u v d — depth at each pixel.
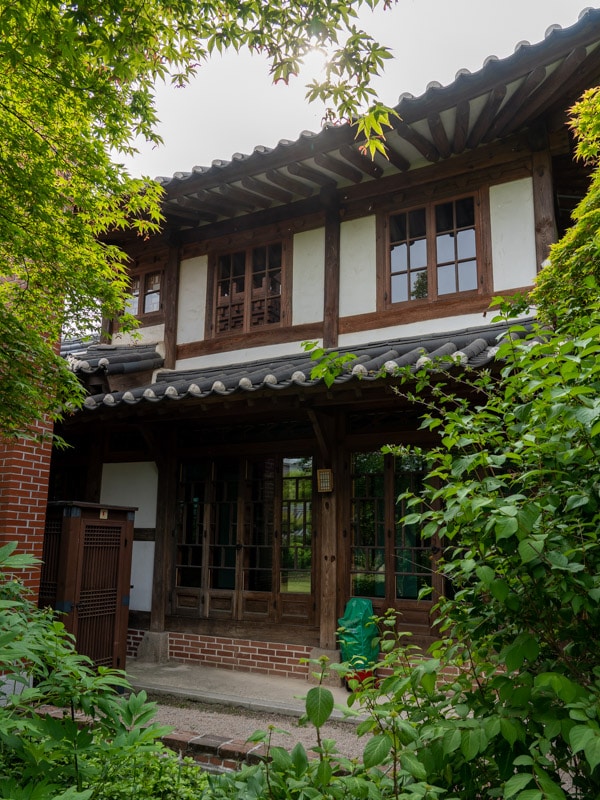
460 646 2.12
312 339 7.38
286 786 1.77
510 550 1.80
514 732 1.63
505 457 1.91
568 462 1.90
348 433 6.80
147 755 2.60
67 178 4.20
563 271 3.93
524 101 5.74
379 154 6.55
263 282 7.95
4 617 2.11
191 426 7.89
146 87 3.42
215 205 7.79
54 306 4.32
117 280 4.73
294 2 2.89
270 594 7.02
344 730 4.92
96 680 2.09
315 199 7.59
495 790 1.75
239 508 7.40
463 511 1.86
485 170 6.59
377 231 7.16
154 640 7.48
